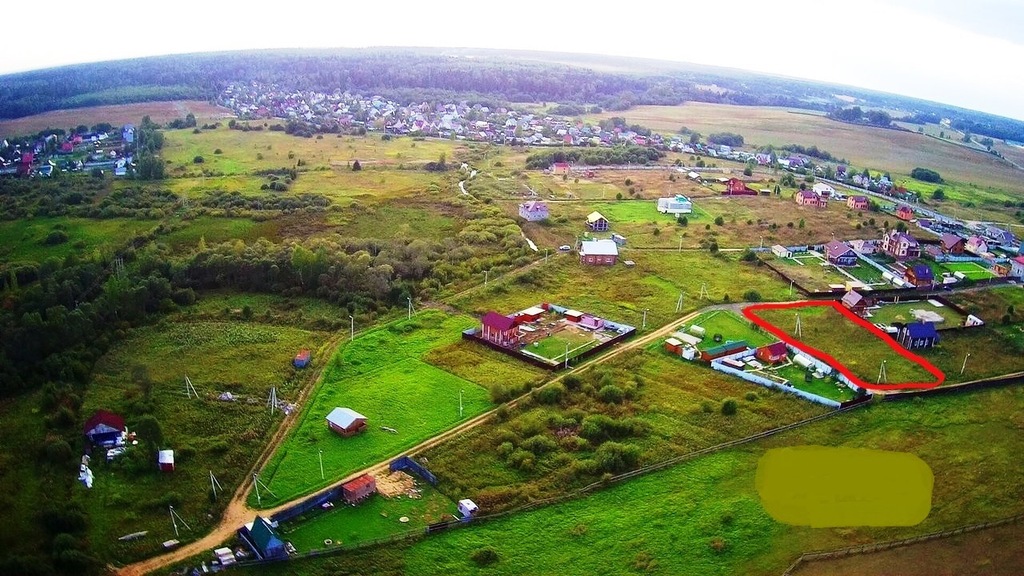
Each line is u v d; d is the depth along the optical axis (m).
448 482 80.25
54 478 79.75
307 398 96.88
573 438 87.31
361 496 77.38
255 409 93.25
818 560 70.19
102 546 69.75
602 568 69.06
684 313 123.94
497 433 88.12
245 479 80.31
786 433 89.94
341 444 86.19
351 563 68.94
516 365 105.69
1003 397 99.06
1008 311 123.81
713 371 104.12
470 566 69.12
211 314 121.88
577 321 121.25
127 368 103.88
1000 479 81.94
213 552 69.31
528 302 129.12
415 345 112.44
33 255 148.25
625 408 94.12
